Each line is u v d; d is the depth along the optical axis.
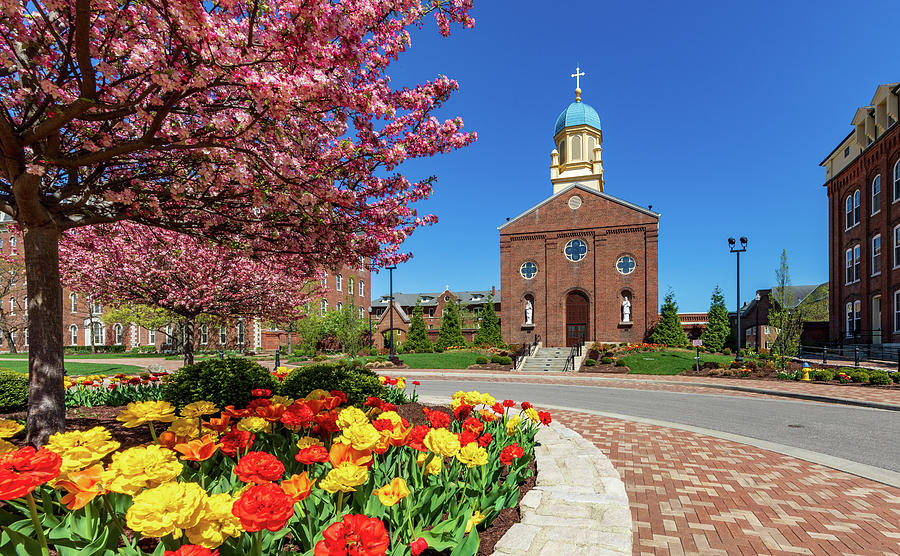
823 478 6.08
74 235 9.35
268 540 2.29
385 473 3.44
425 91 5.43
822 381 17.41
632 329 33.25
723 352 30.47
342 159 5.27
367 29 4.07
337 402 4.25
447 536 2.78
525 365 28.30
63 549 2.06
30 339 5.10
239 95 4.27
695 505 5.11
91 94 3.83
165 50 3.62
